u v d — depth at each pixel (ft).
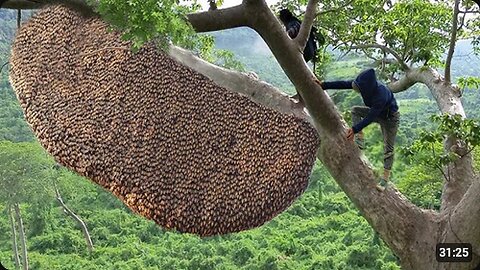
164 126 19.25
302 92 21.09
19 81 20.39
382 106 20.08
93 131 19.06
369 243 77.61
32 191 83.41
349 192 24.31
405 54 37.50
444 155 24.76
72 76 20.15
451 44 31.07
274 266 75.05
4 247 92.38
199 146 19.13
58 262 85.71
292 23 22.04
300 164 18.84
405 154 24.32
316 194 105.19
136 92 19.69
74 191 103.40
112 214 104.47
